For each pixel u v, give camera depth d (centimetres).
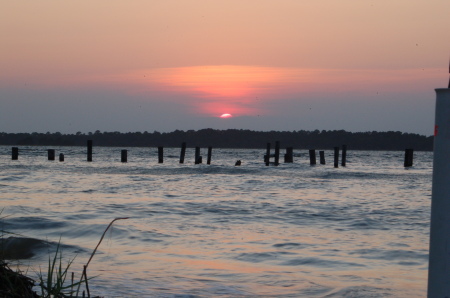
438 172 281
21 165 4659
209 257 938
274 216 1500
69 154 9269
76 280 718
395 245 1060
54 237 1093
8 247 934
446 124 277
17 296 384
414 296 674
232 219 1430
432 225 285
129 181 2864
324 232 1230
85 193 2091
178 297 660
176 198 1966
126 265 859
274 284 747
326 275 806
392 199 2022
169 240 1096
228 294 687
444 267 278
